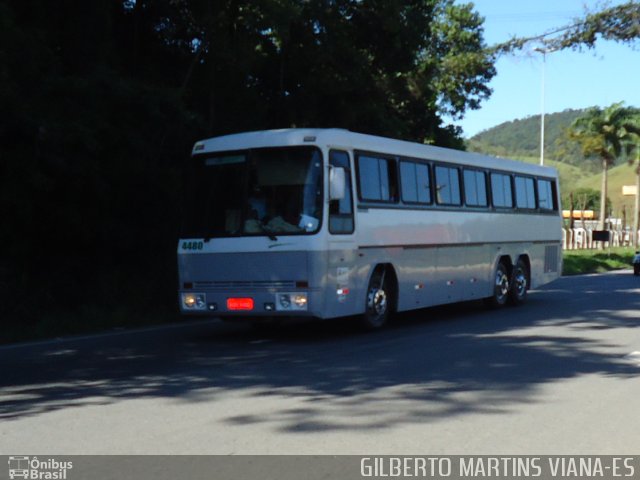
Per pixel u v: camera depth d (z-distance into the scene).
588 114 65.06
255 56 21.38
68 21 17.48
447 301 16.80
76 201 16.22
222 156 13.65
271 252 12.97
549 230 21.80
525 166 20.52
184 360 11.44
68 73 17.39
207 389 9.18
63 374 10.39
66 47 17.47
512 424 7.49
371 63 25.27
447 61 30.27
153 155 17.62
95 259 18.27
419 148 15.92
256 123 22.03
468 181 17.77
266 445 6.76
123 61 20.38
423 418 7.70
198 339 13.88
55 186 15.63
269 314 13.02
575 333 14.21
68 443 6.89
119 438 7.02
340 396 8.71
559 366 10.66
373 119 25.50
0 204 14.94
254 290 13.10
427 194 16.11
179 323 16.58
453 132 32.66
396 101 28.48
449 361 11.11
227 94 21.67
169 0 20.22
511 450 6.64
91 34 17.64
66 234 16.45
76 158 15.34
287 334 14.43
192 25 20.36
